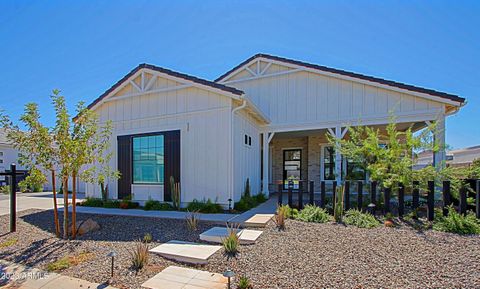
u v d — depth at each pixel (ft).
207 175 26.86
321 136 43.65
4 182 62.95
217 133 26.66
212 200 26.43
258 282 10.55
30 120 16.38
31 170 17.17
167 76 28.96
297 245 15.07
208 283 10.75
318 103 34.50
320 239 16.17
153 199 29.22
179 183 27.76
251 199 29.09
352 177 28.73
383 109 31.40
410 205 25.21
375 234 17.17
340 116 33.35
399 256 13.20
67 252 14.89
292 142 46.80
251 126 33.58
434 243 15.24
